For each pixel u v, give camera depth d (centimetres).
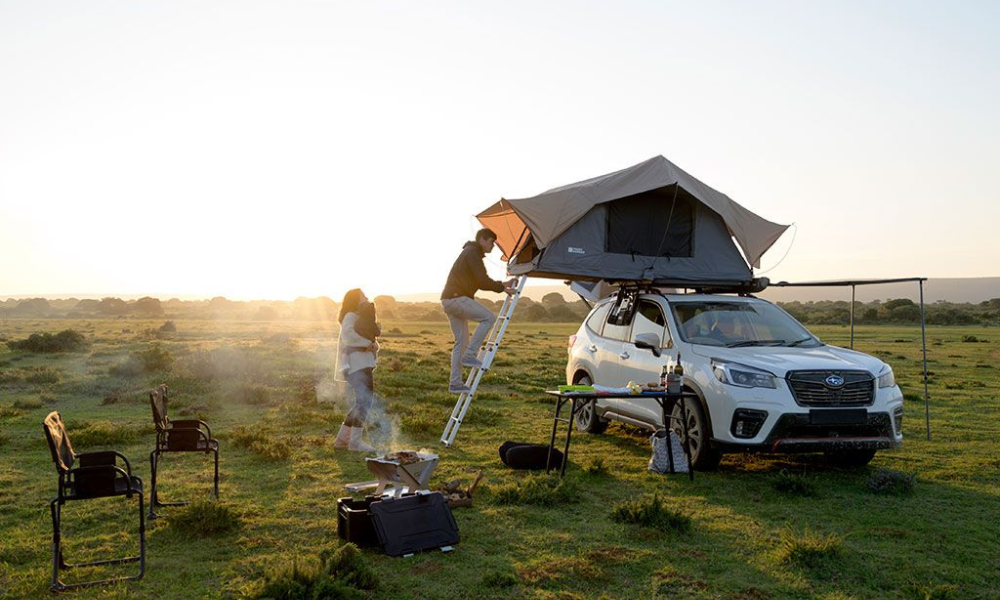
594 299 1173
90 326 8112
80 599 428
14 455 884
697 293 996
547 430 1102
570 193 941
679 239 1011
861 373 755
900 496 700
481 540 542
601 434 1061
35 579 455
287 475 758
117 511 617
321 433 1042
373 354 914
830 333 5762
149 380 1816
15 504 644
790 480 709
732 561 502
